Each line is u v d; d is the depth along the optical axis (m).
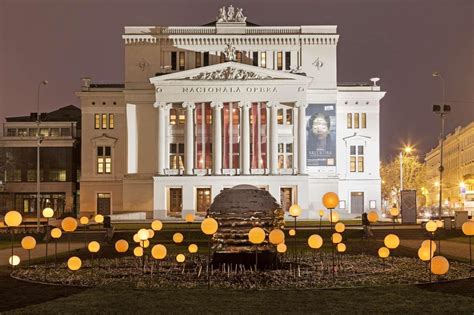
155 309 24.06
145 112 111.56
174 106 109.88
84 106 114.69
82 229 72.62
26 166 127.31
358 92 113.50
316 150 109.75
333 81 111.81
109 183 114.06
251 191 33.38
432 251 30.36
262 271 32.91
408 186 169.75
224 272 32.50
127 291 28.20
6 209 125.81
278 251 34.12
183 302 25.41
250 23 119.38
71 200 126.44
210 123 109.06
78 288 29.45
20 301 26.28
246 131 107.25
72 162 126.81
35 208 126.81
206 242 59.56
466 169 181.50
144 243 35.78
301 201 106.56
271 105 107.25
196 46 113.06
